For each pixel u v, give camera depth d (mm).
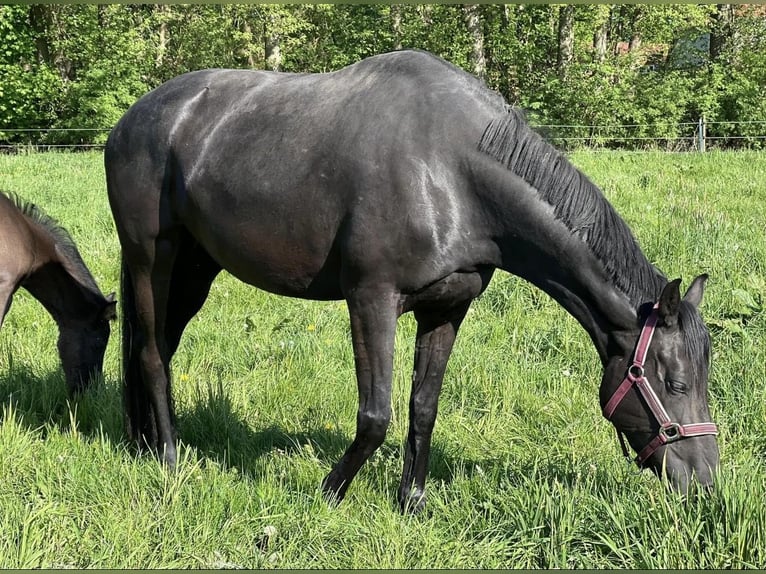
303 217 3264
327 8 24156
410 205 3035
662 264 6703
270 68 23516
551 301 6098
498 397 4602
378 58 3373
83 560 2967
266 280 3527
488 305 6148
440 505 3354
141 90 22469
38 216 4695
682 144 18922
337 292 3398
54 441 3930
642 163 13203
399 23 23641
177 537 3059
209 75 3838
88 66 21625
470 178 3084
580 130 20891
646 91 21469
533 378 4859
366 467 3797
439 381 3465
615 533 2973
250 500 3311
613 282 3043
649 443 3023
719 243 7082
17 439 3850
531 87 23453
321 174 3211
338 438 4133
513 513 3164
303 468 3695
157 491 3426
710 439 2965
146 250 3883
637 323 3037
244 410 4465
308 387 4688
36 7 21766
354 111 3213
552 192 3033
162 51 23438
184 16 23797
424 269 3086
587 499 3152
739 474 3033
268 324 5812
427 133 3076
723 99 21625
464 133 3070
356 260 3123
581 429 4152
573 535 3004
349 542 3113
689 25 22531
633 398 3029
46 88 21141
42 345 5391
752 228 7898
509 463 3795
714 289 5969
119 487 3449
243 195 3406
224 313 6027
